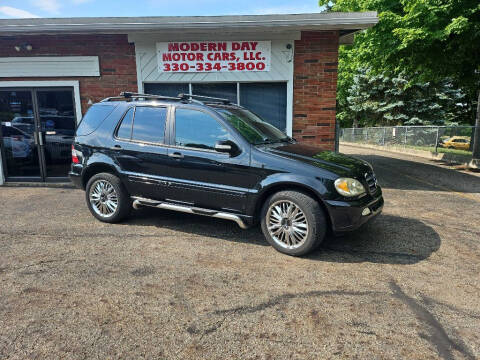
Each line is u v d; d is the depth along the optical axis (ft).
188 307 9.59
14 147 27.09
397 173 34.58
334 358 7.61
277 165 13.07
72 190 25.03
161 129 15.46
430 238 15.30
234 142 13.87
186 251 13.61
